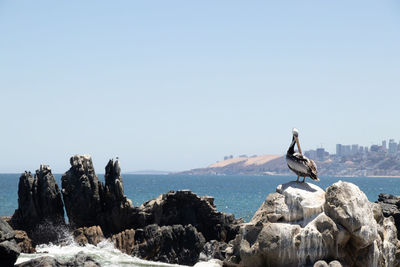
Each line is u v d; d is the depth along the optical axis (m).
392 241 29.58
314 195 28.11
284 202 28.25
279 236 26.44
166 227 45.72
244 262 27.48
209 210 49.00
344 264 26.64
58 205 49.81
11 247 29.72
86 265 28.44
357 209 26.67
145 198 136.12
